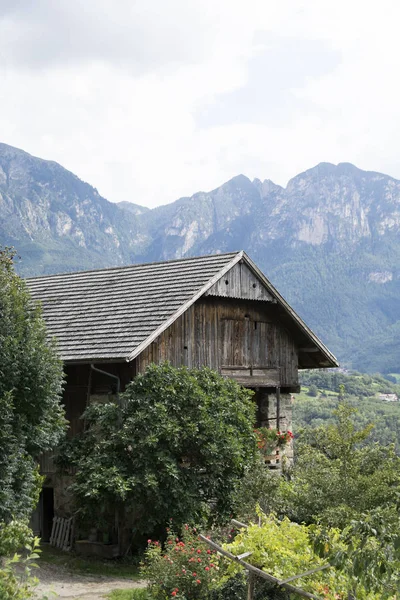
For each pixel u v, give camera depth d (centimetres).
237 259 2094
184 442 1677
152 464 1627
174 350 1970
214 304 2103
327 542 937
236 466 1702
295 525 1137
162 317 1875
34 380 1448
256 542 1080
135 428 1648
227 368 2119
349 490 1480
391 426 6688
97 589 1412
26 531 1041
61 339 1970
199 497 1677
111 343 1844
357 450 1725
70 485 1811
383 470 1630
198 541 1302
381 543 809
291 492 1591
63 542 1809
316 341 2322
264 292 2194
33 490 1477
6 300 1488
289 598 1077
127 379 1864
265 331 2252
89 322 2014
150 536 1697
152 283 2122
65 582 1462
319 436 2389
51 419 1512
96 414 1733
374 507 1405
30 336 1488
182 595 1175
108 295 2158
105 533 1750
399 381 15362
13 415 1412
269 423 2289
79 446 1753
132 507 1611
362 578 795
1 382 1422
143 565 1569
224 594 1151
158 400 1683
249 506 1612
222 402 1755
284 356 2305
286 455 2241
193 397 1694
